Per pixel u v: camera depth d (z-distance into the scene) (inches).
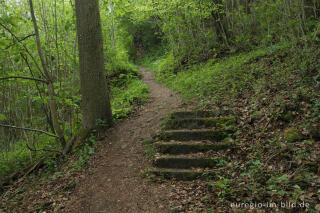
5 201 187.8
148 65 999.6
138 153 208.5
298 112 176.2
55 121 255.9
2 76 249.8
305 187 120.5
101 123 258.5
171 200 143.9
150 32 1149.1
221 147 182.1
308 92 188.5
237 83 273.7
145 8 506.3
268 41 356.8
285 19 292.8
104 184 175.6
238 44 417.7
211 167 169.2
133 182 171.9
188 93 319.6
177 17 477.4
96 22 251.3
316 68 211.8
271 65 277.4
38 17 313.0
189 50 526.3
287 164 141.3
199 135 204.1
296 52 244.1
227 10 442.3
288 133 161.2
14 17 222.5
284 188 124.2
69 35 358.9
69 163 219.6
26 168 245.8
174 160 181.6
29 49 295.9
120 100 386.9
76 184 180.5
